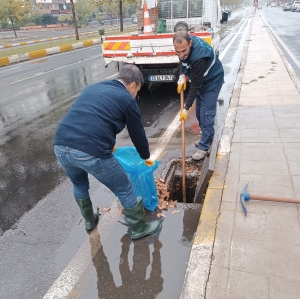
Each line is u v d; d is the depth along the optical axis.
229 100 6.50
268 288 1.99
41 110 6.84
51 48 17.75
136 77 2.42
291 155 3.59
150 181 3.04
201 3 7.93
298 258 2.19
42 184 3.80
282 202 2.77
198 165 3.99
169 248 2.59
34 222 3.07
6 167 4.32
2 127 5.95
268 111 5.10
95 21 65.75
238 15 61.88
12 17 34.81
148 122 5.64
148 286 2.24
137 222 2.64
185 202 3.47
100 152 2.18
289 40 16.03
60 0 70.44
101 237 2.78
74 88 8.67
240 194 2.93
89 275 2.38
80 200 2.71
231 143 4.04
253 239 2.40
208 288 2.03
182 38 3.26
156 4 8.21
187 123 5.47
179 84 3.39
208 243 2.39
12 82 10.16
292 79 7.10
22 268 2.50
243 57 10.74
